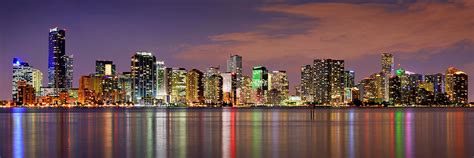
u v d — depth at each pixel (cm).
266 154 8456
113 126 16700
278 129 14775
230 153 8588
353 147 9419
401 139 11069
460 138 11288
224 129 14850
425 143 10131
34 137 11862
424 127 15638
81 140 11006
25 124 18088
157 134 12775
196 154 8475
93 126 16662
